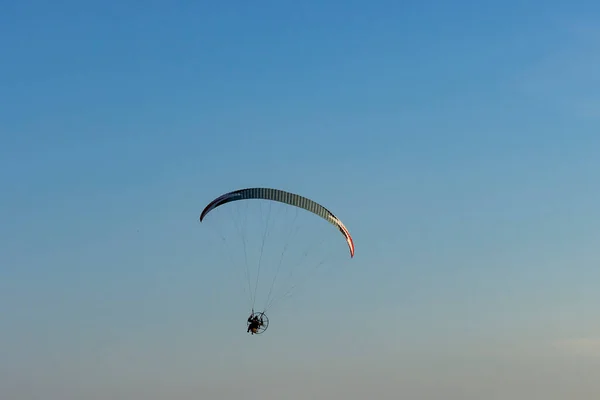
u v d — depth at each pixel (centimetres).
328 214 7869
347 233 8056
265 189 7794
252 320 7619
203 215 7988
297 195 7788
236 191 7825
